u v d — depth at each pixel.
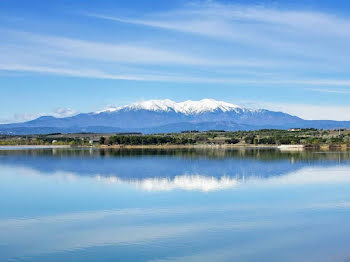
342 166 125.88
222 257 39.38
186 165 130.12
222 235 46.16
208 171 109.88
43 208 61.41
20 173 108.94
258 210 58.44
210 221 52.19
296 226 49.72
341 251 40.72
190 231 47.69
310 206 61.38
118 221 52.66
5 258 39.66
